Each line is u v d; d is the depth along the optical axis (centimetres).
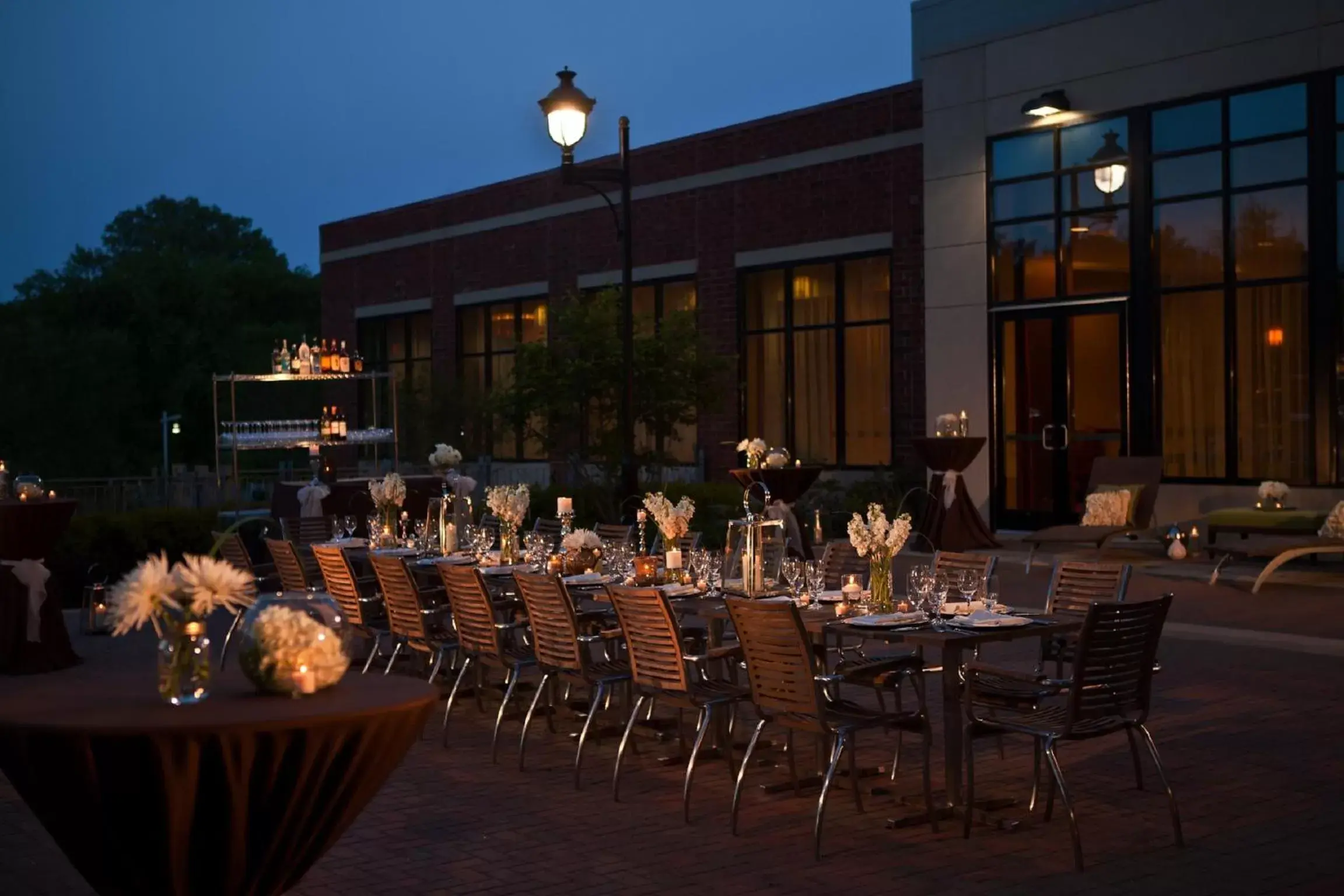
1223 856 561
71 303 5019
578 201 2434
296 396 5016
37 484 1112
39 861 595
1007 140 1745
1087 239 1672
